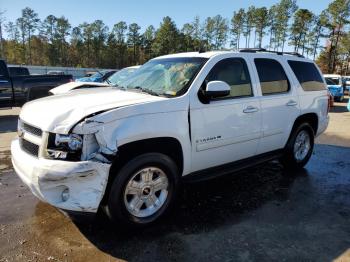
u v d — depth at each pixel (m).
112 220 3.37
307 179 5.33
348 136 9.15
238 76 4.41
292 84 5.21
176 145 3.70
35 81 11.21
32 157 3.24
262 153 4.89
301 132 5.63
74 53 94.00
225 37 84.38
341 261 3.06
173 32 88.12
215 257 3.09
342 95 21.75
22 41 91.81
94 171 3.01
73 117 3.13
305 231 3.60
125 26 95.12
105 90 4.27
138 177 3.46
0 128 9.35
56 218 3.78
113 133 3.13
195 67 4.09
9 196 4.39
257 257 3.10
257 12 75.75
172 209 4.06
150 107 3.42
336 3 58.94
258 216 3.94
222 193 4.64
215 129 4.01
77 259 3.03
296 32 70.06
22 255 3.06
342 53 60.62
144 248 3.22
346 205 4.32
